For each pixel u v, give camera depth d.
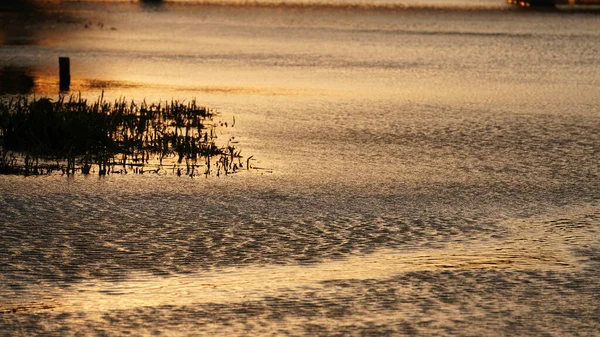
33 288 49.00
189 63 176.62
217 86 141.00
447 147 93.38
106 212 65.06
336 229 61.97
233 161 83.44
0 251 55.28
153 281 50.56
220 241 58.53
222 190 72.56
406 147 92.88
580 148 94.38
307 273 52.22
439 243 59.00
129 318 44.84
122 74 154.50
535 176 80.75
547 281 51.12
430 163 85.25
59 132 86.06
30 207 66.00
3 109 93.19
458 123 108.94
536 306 47.19
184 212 65.56
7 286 49.22
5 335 42.62
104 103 109.38
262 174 78.69
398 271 52.72
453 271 52.84
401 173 80.62
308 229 61.81
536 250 57.53
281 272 52.38
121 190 71.69
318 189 73.75
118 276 51.28
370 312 46.03
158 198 69.56
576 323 45.00
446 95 137.25
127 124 96.94
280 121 107.00
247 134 97.81
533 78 165.75
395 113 116.31
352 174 79.75
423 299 48.00
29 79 142.25
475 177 79.81
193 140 87.69
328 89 140.88
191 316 45.16
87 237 58.75
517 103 129.50
